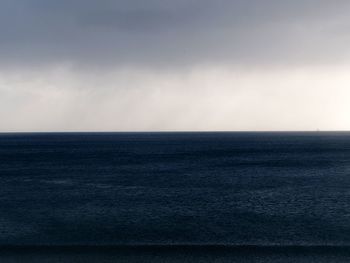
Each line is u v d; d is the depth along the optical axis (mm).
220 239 31172
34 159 109062
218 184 61844
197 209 42969
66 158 112250
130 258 24781
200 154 124750
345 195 51312
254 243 30047
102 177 71125
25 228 34594
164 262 24172
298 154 122438
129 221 37312
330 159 104688
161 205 45219
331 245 27625
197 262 24156
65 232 33219
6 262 24094
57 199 49281
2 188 58375
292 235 32250
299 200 47875
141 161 101688
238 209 42844
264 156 115625
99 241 30641
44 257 24906
